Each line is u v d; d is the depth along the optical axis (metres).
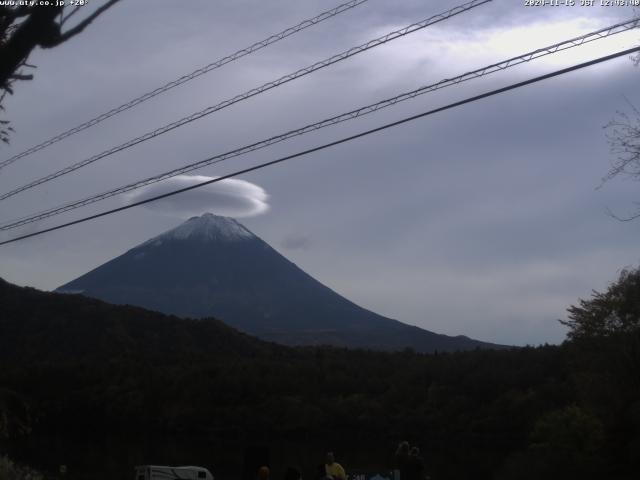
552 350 76.62
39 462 49.41
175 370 88.00
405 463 17.58
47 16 7.96
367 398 80.50
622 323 48.91
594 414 48.03
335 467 17.12
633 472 45.22
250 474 18.06
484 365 78.75
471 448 64.25
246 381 82.06
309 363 90.12
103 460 53.25
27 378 83.81
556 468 46.62
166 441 71.31
